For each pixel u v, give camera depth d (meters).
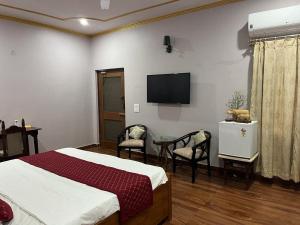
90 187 2.00
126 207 1.91
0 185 2.07
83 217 1.59
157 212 2.36
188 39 4.09
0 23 4.08
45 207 1.67
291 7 2.96
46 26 4.74
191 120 4.20
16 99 4.36
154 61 4.59
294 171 3.19
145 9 3.97
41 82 4.73
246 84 3.56
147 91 4.63
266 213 2.66
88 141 5.78
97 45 5.54
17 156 3.87
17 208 1.68
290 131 3.16
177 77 4.18
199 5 3.83
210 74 3.90
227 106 3.77
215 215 2.65
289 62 3.10
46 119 4.86
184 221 2.55
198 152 3.66
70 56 5.24
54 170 2.40
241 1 3.49
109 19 4.47
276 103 3.24
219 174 3.87
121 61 5.13
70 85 5.28
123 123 5.36
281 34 3.13
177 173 3.96
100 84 5.69
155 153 4.79
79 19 4.43
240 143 3.19
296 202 2.90
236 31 3.58
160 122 4.64
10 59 4.24
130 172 2.33
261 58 3.31
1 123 3.85
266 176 3.38
